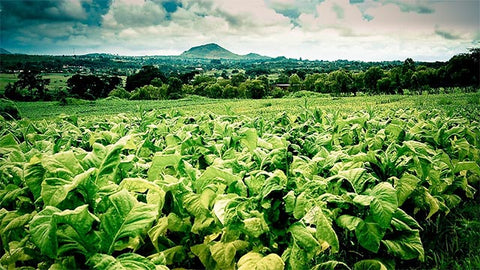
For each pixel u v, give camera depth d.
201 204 3.15
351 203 3.29
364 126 6.89
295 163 3.83
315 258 3.88
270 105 57.78
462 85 83.50
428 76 88.25
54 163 2.62
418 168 4.12
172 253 3.13
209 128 6.66
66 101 94.88
